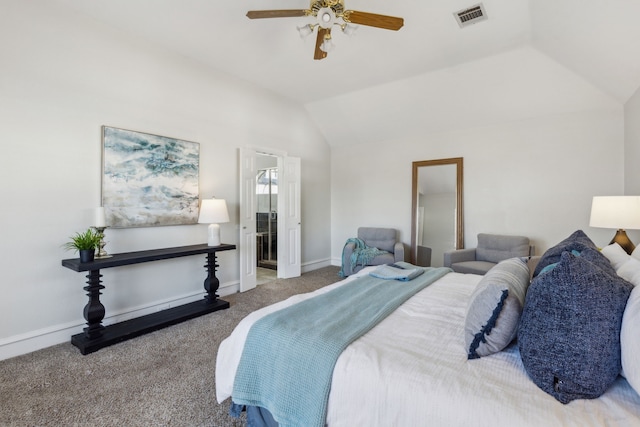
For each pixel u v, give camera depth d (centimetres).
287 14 224
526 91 382
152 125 329
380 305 178
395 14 275
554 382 99
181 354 245
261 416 148
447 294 201
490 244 416
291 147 511
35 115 253
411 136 516
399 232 532
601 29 245
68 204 271
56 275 265
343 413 115
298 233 512
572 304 99
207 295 366
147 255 288
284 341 139
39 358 238
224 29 303
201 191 377
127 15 280
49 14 259
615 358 96
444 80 404
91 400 187
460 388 102
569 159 390
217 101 393
